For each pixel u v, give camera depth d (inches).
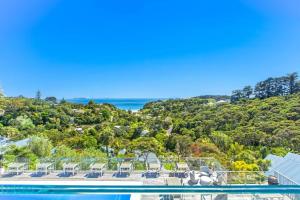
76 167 402.0
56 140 964.6
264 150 809.5
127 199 82.0
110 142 984.9
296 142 849.5
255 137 888.3
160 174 379.6
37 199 83.1
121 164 399.9
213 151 828.6
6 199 77.7
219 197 83.4
